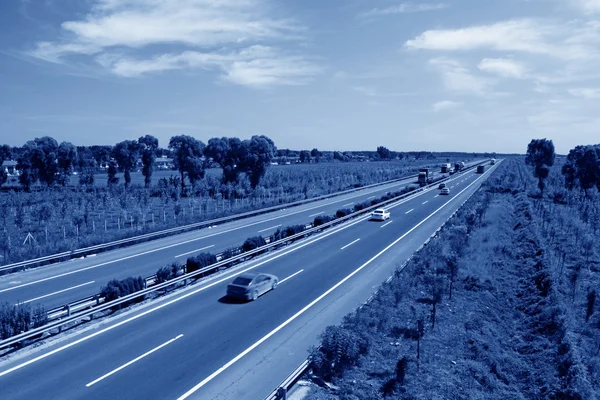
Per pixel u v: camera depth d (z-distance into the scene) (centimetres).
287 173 12562
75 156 9138
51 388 1426
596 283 3017
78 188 8531
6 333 1742
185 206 6544
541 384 1811
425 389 1570
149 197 7044
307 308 2250
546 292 2725
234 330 1950
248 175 8144
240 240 3881
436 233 4128
